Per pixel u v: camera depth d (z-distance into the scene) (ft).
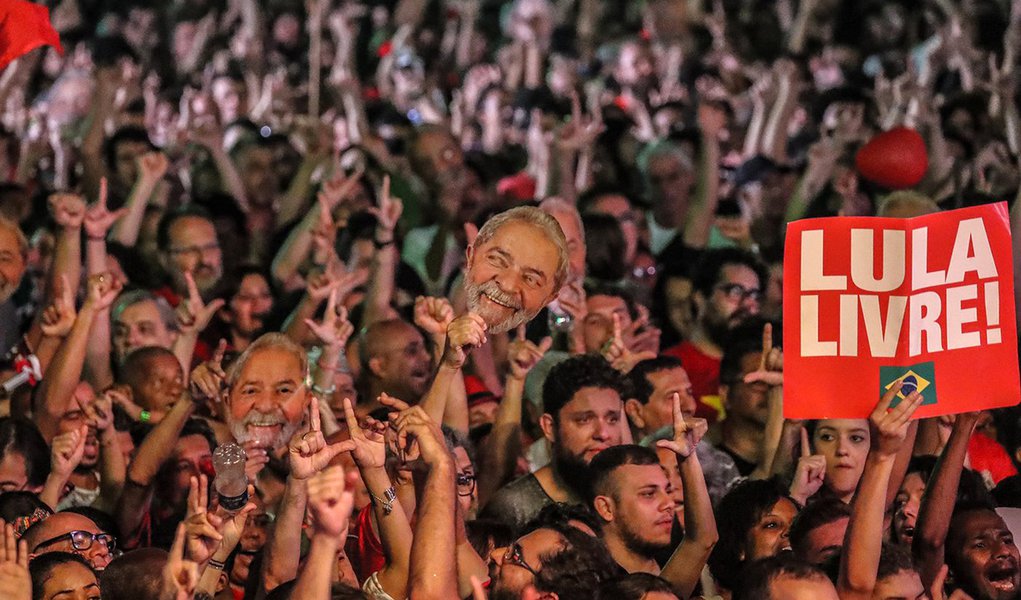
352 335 50.19
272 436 38.29
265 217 66.49
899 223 32.91
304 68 96.17
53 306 43.47
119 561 31.89
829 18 99.50
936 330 32.76
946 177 68.49
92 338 45.88
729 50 94.38
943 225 32.78
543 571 31.01
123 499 39.17
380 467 31.65
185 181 70.95
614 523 36.32
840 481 40.16
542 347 41.88
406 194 63.05
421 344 45.83
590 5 104.27
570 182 64.49
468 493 36.78
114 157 65.36
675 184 63.57
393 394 45.60
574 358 40.32
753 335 45.34
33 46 44.98
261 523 37.01
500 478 41.52
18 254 45.88
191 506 28.27
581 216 55.72
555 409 39.83
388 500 31.68
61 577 31.94
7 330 47.65
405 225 62.64
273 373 38.42
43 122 73.61
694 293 53.42
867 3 98.89
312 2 78.84
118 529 38.27
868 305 32.86
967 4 92.94
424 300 37.14
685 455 34.32
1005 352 32.60
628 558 36.32
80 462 41.39
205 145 65.57
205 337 53.93
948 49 88.33
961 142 70.28
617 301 48.80
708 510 34.42
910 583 32.60
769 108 77.20
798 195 64.69
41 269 54.54
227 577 36.19
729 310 51.72
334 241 56.95
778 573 30.73
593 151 70.95
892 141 53.93
